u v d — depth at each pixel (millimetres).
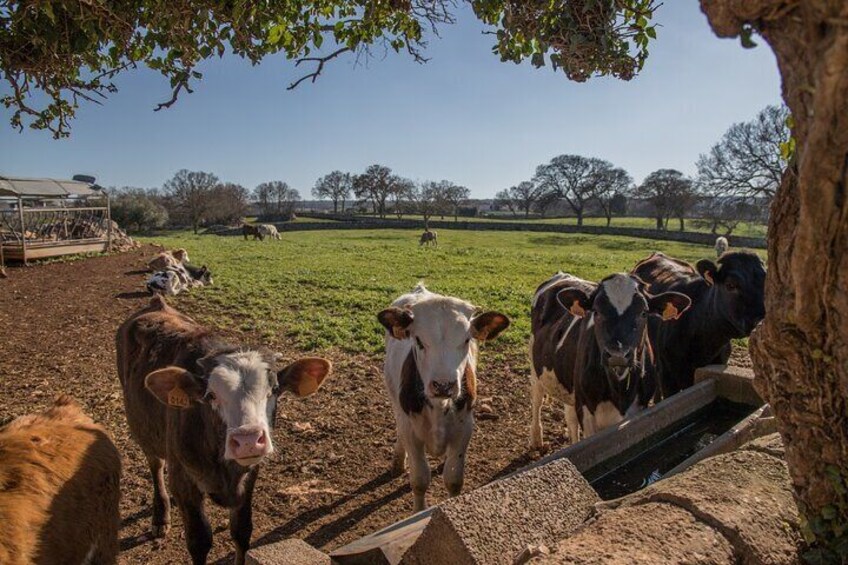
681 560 1892
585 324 5438
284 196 87625
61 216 26094
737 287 5871
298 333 11422
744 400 5484
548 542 2400
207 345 4277
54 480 3156
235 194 74750
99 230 26734
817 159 1404
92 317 13172
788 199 1781
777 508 2248
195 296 15586
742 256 6004
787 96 1531
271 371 3768
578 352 5457
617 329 4770
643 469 4523
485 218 88938
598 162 79250
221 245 34969
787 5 1387
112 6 4117
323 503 5395
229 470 3770
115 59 4785
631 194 78812
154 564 4516
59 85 4871
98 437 3650
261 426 3422
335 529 4980
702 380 5781
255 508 5301
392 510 5273
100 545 3445
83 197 25625
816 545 2076
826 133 1364
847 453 1863
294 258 25922
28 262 22141
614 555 1875
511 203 94062
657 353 6617
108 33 4195
